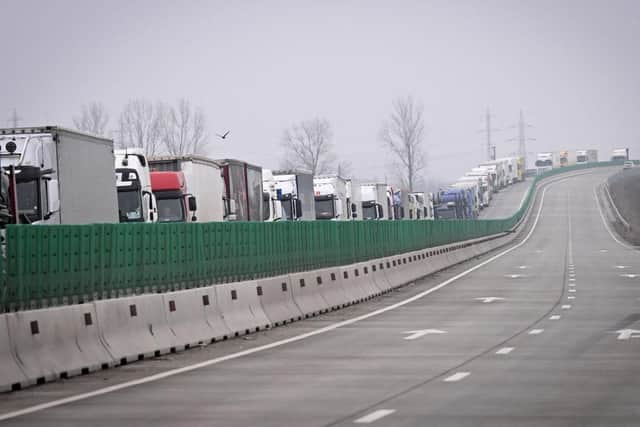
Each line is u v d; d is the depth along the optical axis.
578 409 29.62
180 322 49.44
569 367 39.12
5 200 57.56
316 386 35.22
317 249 76.31
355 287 79.06
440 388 34.06
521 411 29.33
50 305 41.72
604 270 117.94
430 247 124.06
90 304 42.59
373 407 30.48
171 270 52.94
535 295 80.94
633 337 50.25
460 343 48.19
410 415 28.91
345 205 148.38
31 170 63.78
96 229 45.59
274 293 61.69
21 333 37.84
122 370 41.59
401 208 195.12
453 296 81.69
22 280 39.91
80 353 40.88
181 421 29.05
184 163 95.44
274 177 126.31
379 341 49.81
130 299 45.56
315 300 68.56
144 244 50.09
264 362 42.66
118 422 29.22
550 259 148.62
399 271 97.12
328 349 46.88
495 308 69.19
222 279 59.28
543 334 51.97
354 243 86.25
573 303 72.56
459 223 152.25
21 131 67.19
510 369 38.69
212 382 37.09
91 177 73.38
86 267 44.56
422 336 51.78
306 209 129.75
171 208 92.12
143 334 45.88
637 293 82.00
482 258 157.38
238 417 29.41
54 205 66.12
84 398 34.16
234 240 61.34
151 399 33.44
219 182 103.19
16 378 36.62
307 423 28.06
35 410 31.89
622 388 33.75
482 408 29.92
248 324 56.16
